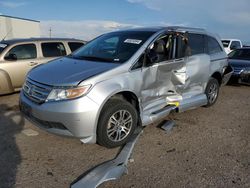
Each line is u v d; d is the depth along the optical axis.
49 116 3.34
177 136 4.27
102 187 2.84
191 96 5.08
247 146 4.02
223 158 3.59
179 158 3.54
